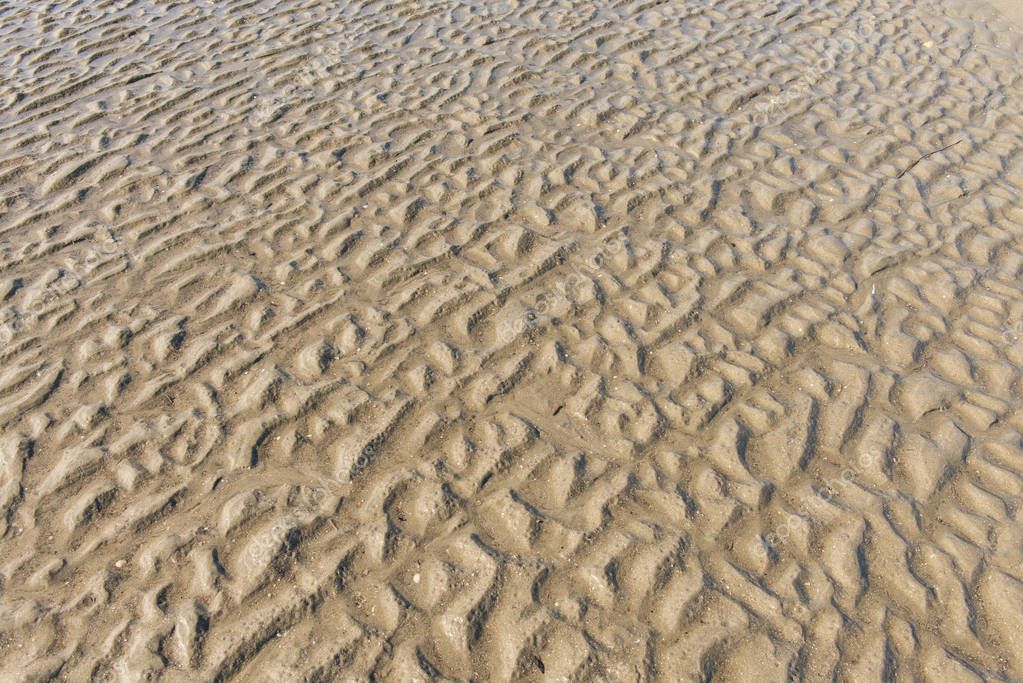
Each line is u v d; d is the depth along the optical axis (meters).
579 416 3.49
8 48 6.74
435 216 4.71
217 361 3.75
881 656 2.67
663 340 3.86
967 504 3.17
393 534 3.00
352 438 3.37
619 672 2.62
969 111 5.83
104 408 3.53
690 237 4.56
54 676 2.63
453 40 6.84
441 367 3.70
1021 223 4.70
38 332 3.93
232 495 3.14
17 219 4.72
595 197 4.89
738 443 3.36
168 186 4.99
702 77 6.25
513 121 5.66
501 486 3.19
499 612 2.77
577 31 6.98
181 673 2.61
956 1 7.53
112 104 5.89
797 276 4.27
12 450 3.33
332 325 3.94
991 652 2.71
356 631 2.71
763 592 2.84
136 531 3.04
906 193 4.96
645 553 2.94
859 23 7.19
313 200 4.86
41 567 2.94
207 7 7.51
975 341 3.90
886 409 3.54
